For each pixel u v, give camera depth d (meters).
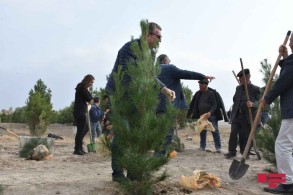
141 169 4.32
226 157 9.20
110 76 5.22
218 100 10.55
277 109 6.55
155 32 5.03
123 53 4.95
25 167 7.25
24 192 4.85
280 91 5.23
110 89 5.14
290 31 6.04
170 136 5.28
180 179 5.34
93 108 11.72
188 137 16.30
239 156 9.59
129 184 4.44
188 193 4.99
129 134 4.40
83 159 8.64
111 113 4.61
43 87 26.56
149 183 4.49
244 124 8.98
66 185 5.18
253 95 8.96
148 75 4.57
